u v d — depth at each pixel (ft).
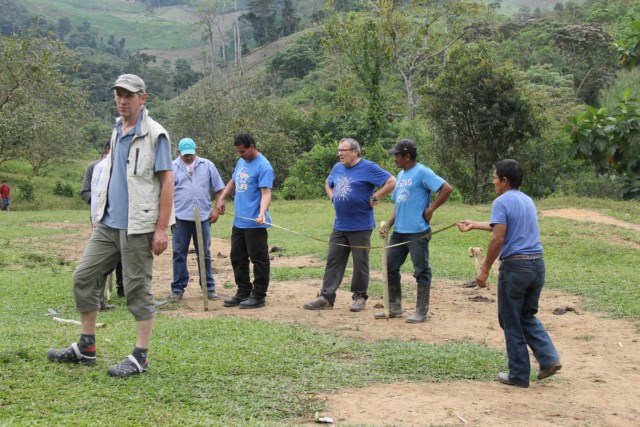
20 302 28.17
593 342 23.16
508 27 223.92
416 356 20.27
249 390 16.44
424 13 142.10
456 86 82.17
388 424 14.62
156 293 32.32
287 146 125.08
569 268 39.83
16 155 110.73
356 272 27.61
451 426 14.62
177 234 30.22
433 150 87.86
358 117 126.72
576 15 280.92
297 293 32.12
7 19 467.11
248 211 27.96
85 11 650.43
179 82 349.61
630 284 33.27
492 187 87.81
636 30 47.52
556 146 85.35
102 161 24.16
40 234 60.90
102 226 16.83
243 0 608.19
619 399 17.06
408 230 25.61
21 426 12.96
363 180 26.91
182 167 30.25
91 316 17.22
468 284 34.53
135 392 15.55
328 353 20.47
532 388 17.92
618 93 120.88
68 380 16.02
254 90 257.55
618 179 79.20
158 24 599.57
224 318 25.22
